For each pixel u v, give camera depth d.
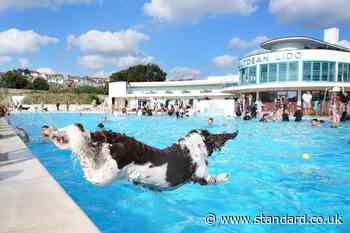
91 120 26.50
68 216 3.17
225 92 39.16
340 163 8.50
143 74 84.62
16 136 10.02
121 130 17.88
